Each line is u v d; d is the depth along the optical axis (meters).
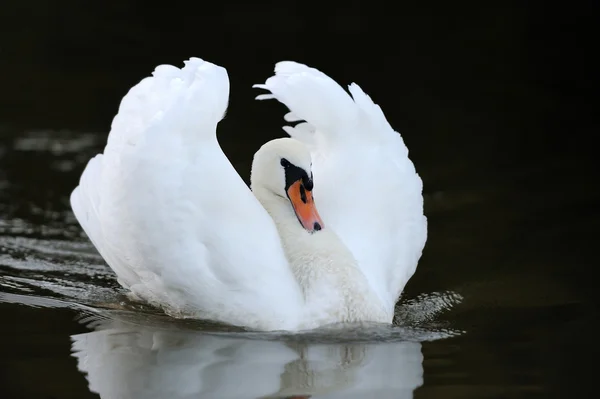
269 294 11.27
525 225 15.44
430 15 26.23
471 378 9.80
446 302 12.50
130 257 11.70
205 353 10.41
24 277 13.26
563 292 12.66
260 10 26.59
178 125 11.41
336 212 12.20
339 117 12.23
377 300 11.43
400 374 9.88
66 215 16.14
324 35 25.20
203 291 11.25
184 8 26.78
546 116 21.19
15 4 27.02
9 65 23.95
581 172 17.97
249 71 23.28
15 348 10.41
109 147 12.38
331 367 10.08
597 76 23.28
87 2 27.23
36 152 19.14
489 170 18.22
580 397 9.28
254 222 11.55
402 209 12.26
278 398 9.20
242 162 18.38
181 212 11.19
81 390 9.27
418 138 20.05
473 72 23.61
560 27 25.39
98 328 11.20
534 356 10.41
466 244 14.74
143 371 9.82
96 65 23.97
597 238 14.71
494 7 26.19
